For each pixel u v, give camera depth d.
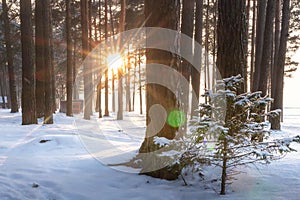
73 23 22.22
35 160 5.45
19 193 3.73
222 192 3.71
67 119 15.38
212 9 20.52
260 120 3.65
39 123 12.73
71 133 9.63
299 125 17.69
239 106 3.53
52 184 4.11
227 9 5.11
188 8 10.49
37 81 14.04
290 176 4.32
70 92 18.27
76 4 21.61
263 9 12.15
